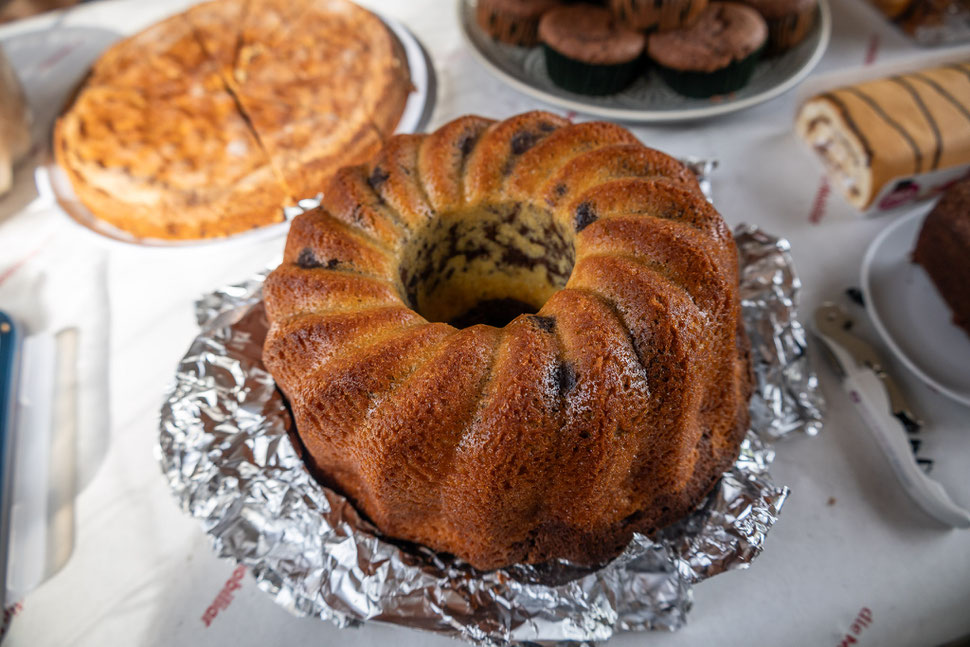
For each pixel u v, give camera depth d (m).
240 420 0.40
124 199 0.49
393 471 0.34
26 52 0.64
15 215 0.55
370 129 0.52
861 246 0.49
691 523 0.37
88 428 0.45
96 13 0.67
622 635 0.37
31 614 0.40
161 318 0.49
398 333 0.35
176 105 0.54
